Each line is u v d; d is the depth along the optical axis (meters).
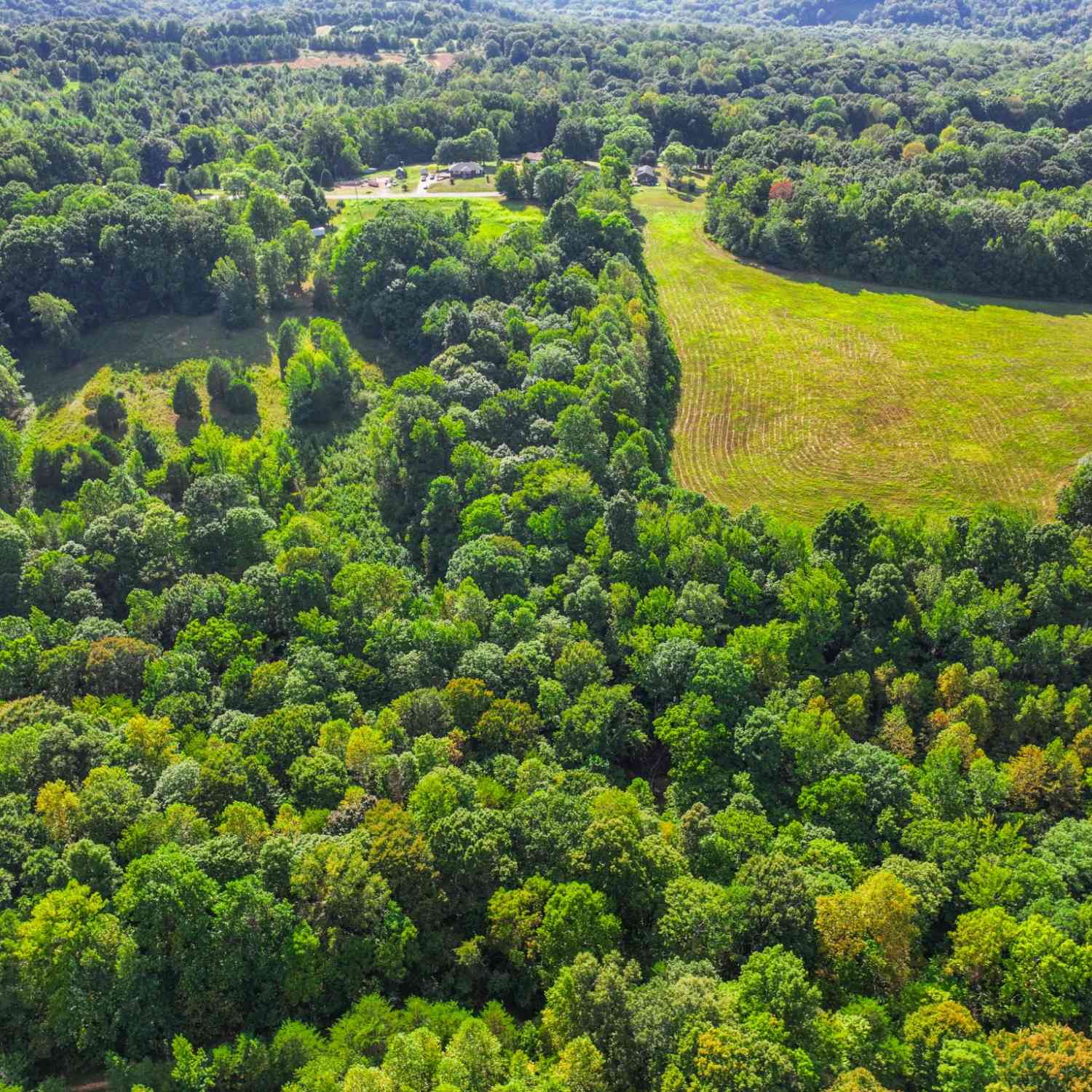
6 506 139.50
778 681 101.56
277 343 181.12
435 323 173.12
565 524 122.38
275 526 127.38
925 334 194.75
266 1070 62.91
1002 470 152.88
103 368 174.00
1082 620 108.56
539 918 71.94
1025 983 68.75
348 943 69.88
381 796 83.69
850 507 118.38
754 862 76.31
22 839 75.56
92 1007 65.81
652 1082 61.03
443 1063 59.25
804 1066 60.00
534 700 98.62
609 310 166.25
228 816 76.44
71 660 97.69
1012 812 89.50
